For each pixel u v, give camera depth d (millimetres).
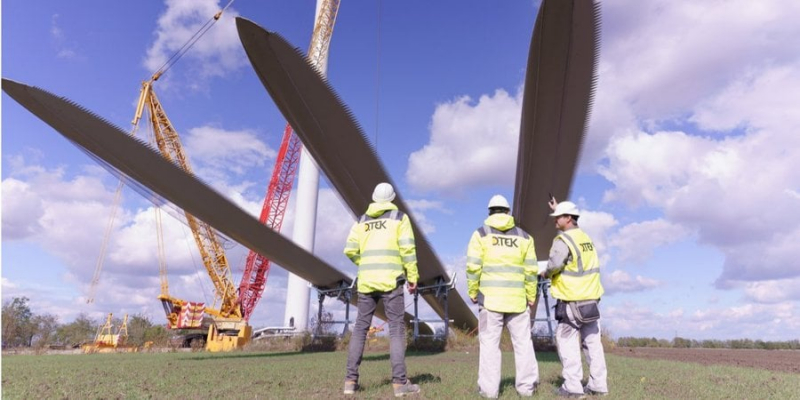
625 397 5363
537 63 14680
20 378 7512
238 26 14828
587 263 5691
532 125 16766
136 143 15812
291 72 16266
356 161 19531
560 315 5699
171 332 46938
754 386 6285
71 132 15586
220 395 5434
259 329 43875
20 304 46812
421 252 23297
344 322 24453
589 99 15562
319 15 53969
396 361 5566
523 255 5738
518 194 20547
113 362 12430
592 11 12852
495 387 5387
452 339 22172
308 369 8875
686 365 9844
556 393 5734
